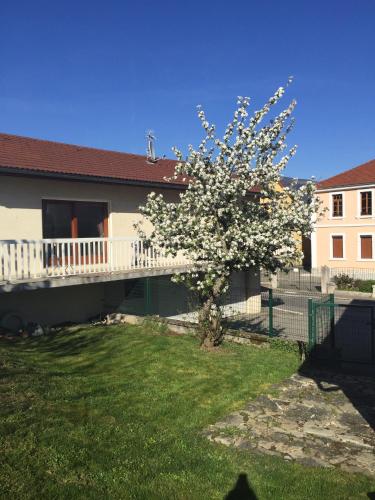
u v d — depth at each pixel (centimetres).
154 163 1822
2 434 512
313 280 3181
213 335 1004
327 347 950
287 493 457
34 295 1261
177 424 606
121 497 427
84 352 962
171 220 955
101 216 1408
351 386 809
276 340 1041
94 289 1423
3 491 413
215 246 884
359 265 3466
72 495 420
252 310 1853
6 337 1099
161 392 716
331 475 496
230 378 806
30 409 588
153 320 1226
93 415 598
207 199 909
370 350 1195
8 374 731
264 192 963
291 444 574
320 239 3697
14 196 1173
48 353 954
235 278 1789
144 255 1364
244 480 477
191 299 1414
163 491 443
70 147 1617
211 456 523
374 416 673
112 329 1186
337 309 1966
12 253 1054
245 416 657
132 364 865
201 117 944
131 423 587
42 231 1241
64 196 1285
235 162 933
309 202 969
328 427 630
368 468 517
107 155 1688
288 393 763
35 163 1233
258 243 883
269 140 923
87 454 494
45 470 455
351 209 3491
